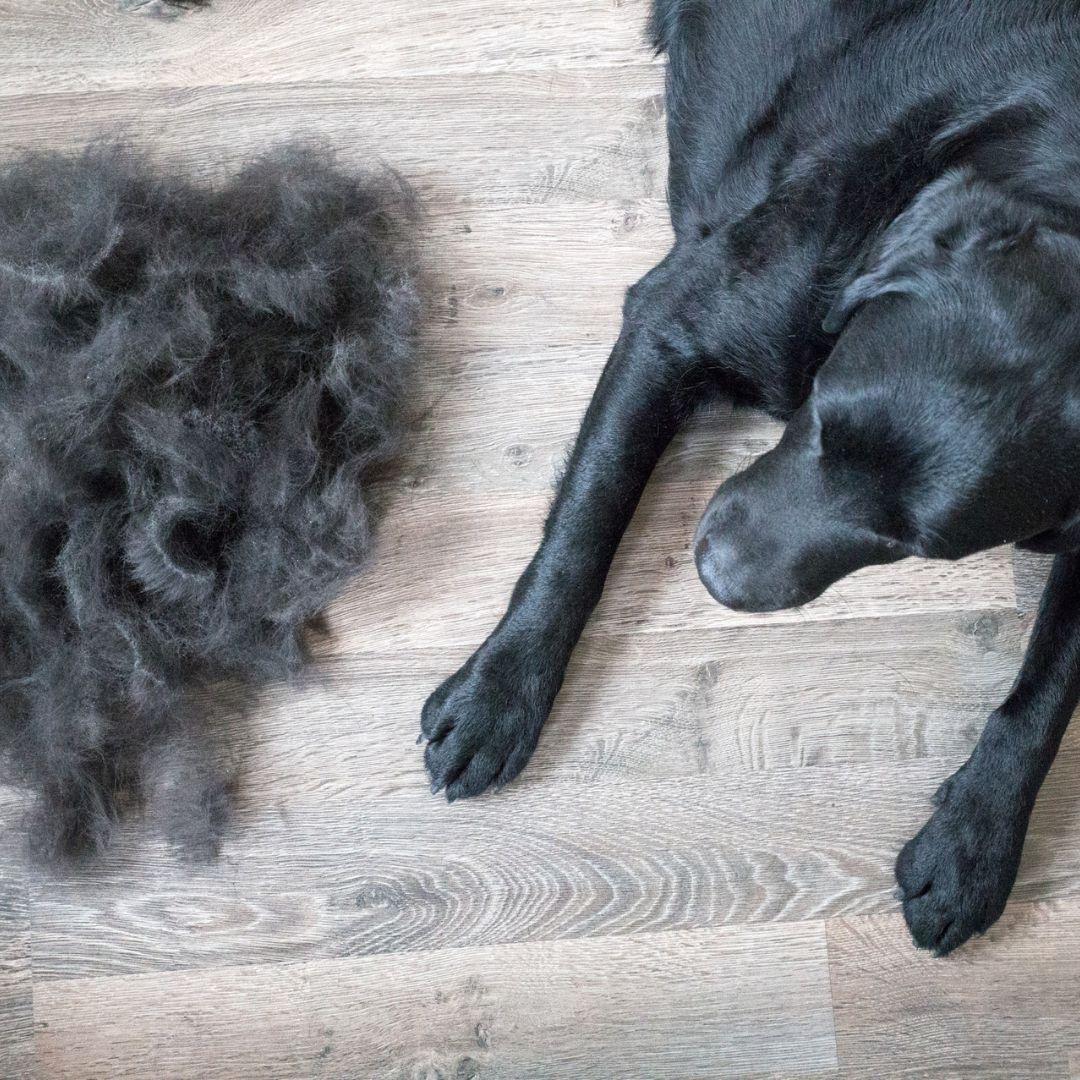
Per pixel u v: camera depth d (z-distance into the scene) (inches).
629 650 57.5
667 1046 55.9
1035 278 39.6
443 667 56.8
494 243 58.6
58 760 52.0
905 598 58.3
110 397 50.4
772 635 58.0
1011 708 53.9
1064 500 41.1
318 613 56.4
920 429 39.8
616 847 56.7
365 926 55.6
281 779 55.9
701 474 58.2
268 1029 54.8
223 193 55.3
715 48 50.2
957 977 57.0
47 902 54.3
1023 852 57.4
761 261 47.2
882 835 57.4
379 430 54.6
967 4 44.9
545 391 58.3
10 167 54.7
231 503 52.8
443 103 58.9
